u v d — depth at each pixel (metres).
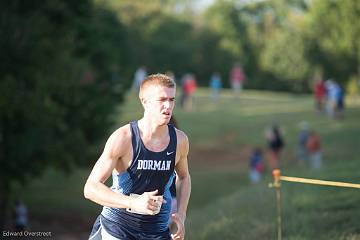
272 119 73.94
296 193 21.03
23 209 34.47
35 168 37.78
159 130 9.21
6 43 36.34
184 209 9.91
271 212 19.38
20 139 36.00
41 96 36.81
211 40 130.50
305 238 16.34
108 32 62.59
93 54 49.12
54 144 37.75
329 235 16.16
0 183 37.34
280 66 118.50
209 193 49.91
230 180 54.06
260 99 91.06
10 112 35.22
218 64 129.50
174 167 9.49
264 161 57.78
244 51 131.50
